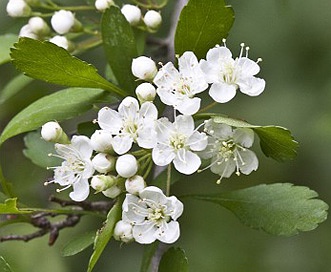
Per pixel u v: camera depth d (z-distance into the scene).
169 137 0.36
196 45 0.37
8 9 0.41
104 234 0.35
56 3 0.44
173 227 0.35
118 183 0.36
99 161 0.36
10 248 0.50
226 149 0.36
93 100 0.38
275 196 0.37
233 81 0.36
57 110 0.37
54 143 0.38
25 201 0.47
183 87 0.36
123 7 0.40
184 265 0.35
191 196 0.38
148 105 0.36
